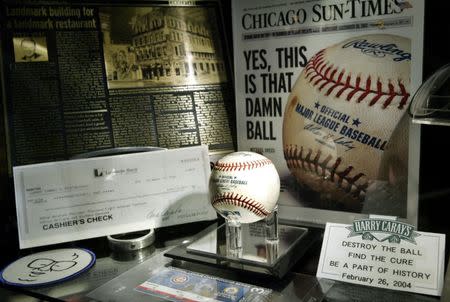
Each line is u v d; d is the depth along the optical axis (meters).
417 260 0.81
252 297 0.80
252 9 1.14
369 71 1.02
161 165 1.08
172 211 1.09
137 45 1.16
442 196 1.00
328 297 0.80
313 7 1.06
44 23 1.11
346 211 1.10
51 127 1.11
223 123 1.22
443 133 0.97
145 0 1.17
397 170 1.03
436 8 0.93
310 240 1.00
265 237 1.00
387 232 0.85
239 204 0.88
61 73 1.12
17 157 1.09
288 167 1.17
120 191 1.06
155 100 1.17
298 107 1.12
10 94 1.09
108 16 1.14
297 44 1.10
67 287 0.87
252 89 1.18
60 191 1.03
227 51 1.22
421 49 0.95
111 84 1.14
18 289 0.87
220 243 0.98
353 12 1.01
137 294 0.83
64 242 1.05
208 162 1.11
